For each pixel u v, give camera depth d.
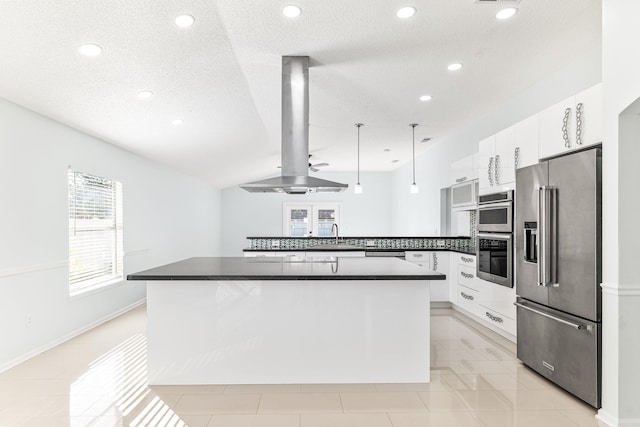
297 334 2.96
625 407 2.34
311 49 3.17
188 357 2.94
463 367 3.30
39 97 3.36
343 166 9.81
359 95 4.36
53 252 3.91
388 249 5.71
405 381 2.97
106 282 5.02
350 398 2.70
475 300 4.72
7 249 3.32
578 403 2.65
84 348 3.80
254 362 2.95
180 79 3.54
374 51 3.22
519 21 2.79
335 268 3.15
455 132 6.18
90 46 2.75
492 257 4.20
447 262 5.70
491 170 4.21
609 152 2.43
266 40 2.99
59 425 2.32
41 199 3.75
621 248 2.36
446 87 4.14
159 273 2.83
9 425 2.32
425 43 3.10
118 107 3.88
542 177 3.03
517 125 3.69
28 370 3.22
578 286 2.64
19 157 3.47
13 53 2.69
